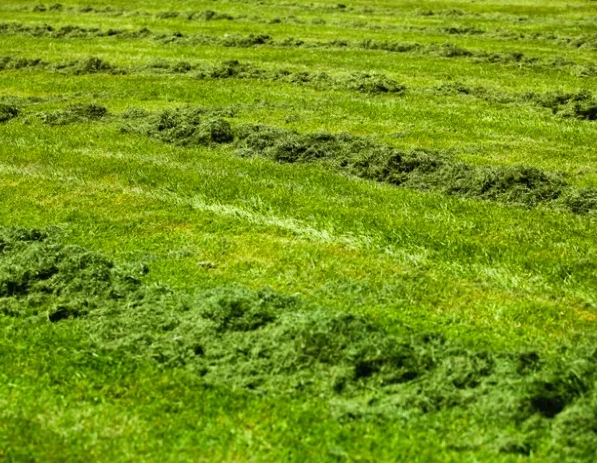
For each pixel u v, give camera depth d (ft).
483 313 31.01
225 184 45.09
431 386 25.39
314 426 24.04
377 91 69.31
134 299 31.81
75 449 23.27
